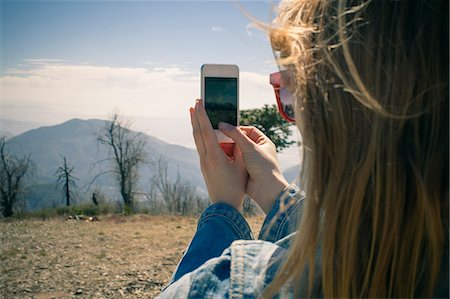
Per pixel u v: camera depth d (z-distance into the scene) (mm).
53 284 10453
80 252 13867
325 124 836
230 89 1524
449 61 792
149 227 19156
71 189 34719
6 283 10477
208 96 1536
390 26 819
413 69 800
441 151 792
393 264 788
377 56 813
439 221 781
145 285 10188
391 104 798
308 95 854
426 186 782
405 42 810
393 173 787
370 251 796
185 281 896
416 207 786
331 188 817
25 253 13789
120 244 15078
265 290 826
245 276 870
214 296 863
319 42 871
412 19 818
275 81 1117
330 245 804
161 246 14602
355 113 816
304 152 855
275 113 11742
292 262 825
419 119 798
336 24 865
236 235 1162
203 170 1348
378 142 795
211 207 1215
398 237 786
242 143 1365
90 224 21016
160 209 26766
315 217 827
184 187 27172
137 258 12828
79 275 11102
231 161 1356
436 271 783
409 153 794
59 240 16219
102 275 11039
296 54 871
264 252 901
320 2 910
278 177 1319
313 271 815
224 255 916
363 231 806
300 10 936
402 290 787
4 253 13727
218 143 1349
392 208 785
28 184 32438
